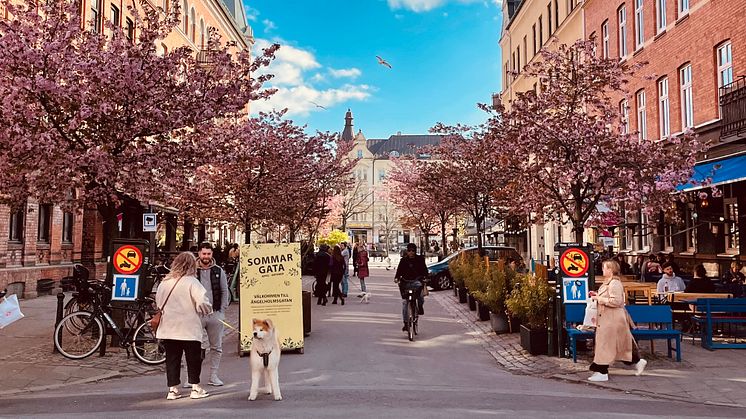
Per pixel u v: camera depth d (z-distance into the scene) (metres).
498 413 6.23
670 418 6.06
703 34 17.36
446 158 23.31
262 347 6.92
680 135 13.59
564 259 9.95
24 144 9.84
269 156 19.45
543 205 13.38
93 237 22.89
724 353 10.07
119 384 8.17
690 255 18.39
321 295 18.75
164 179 11.68
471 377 8.69
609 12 24.56
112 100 10.56
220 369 9.27
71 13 11.27
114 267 9.96
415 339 12.12
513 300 10.94
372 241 91.88
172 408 6.52
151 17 11.86
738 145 14.84
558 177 12.02
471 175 21.73
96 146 10.67
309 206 23.53
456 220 47.31
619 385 7.91
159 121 10.66
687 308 12.07
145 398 7.14
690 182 12.40
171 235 30.94
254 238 49.94
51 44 10.11
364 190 89.56
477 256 19.91
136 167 10.77
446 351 10.90
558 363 9.48
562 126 12.27
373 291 24.36
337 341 11.69
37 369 8.90
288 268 10.55
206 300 6.99
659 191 11.74
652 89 20.64
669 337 9.33
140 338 9.37
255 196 19.33
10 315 8.27
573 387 8.02
